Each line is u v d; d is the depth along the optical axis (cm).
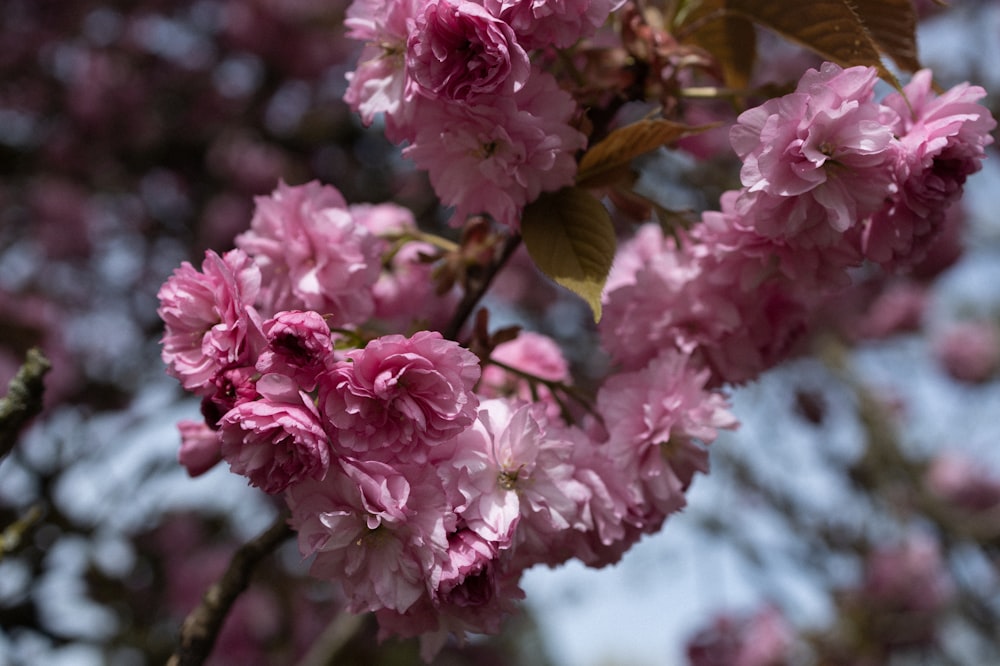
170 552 164
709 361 74
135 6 206
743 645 182
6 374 156
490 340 71
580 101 71
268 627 167
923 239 68
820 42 72
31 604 133
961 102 66
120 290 194
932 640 193
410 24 66
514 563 67
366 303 71
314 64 205
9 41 200
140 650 152
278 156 198
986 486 212
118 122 198
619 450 69
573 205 69
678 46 73
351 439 63
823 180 65
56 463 140
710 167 169
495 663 204
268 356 63
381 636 67
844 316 233
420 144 68
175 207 200
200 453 71
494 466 64
